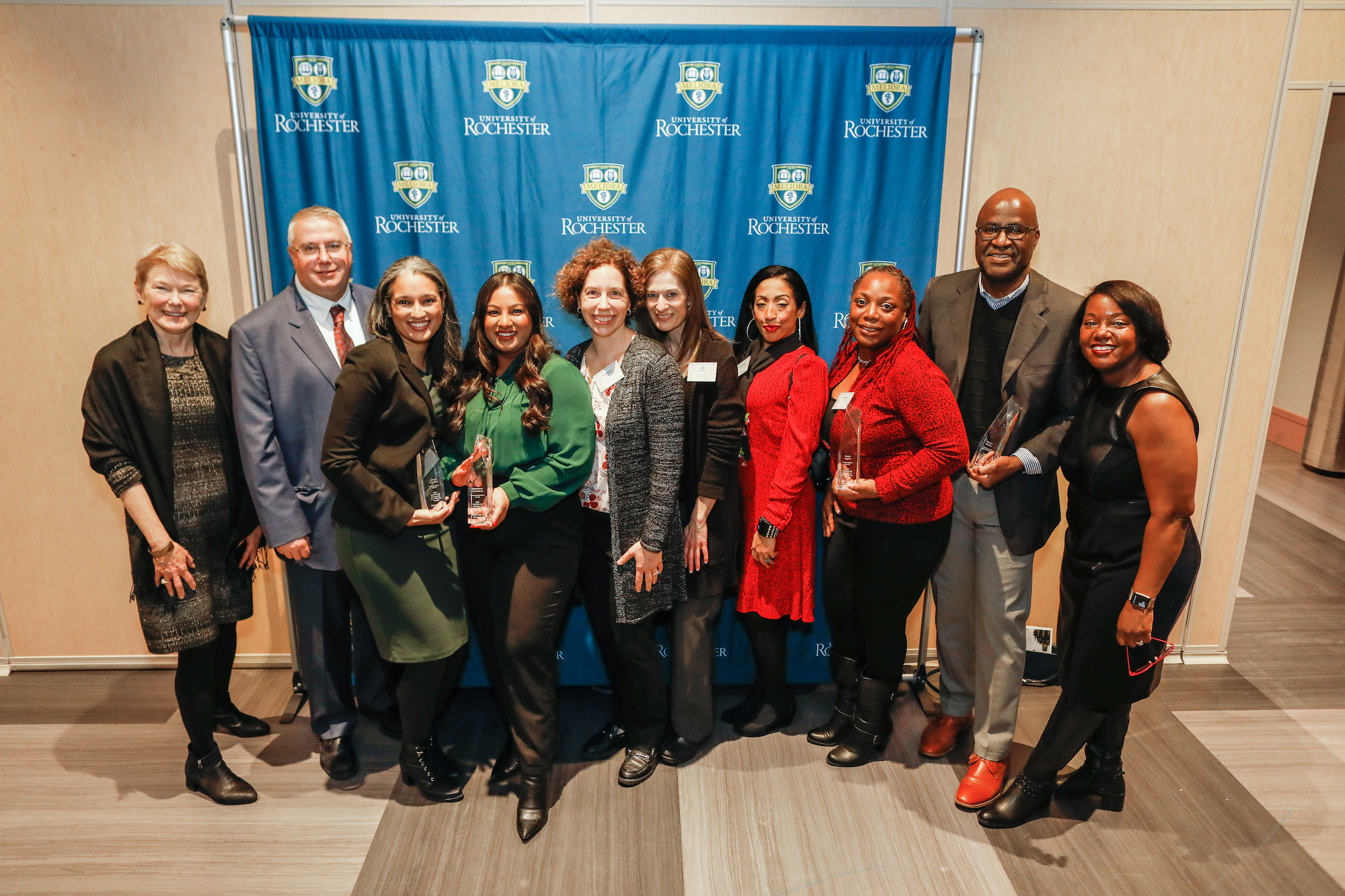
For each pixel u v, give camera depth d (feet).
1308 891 6.67
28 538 9.70
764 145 8.66
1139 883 6.76
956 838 7.27
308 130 8.36
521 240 8.83
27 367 9.21
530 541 7.04
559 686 9.93
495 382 7.01
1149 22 8.70
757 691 9.10
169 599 7.29
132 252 8.98
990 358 7.52
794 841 7.24
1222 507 10.07
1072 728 7.09
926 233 8.91
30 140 8.63
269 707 9.37
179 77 8.57
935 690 9.31
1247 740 8.78
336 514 6.88
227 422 7.63
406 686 7.43
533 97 8.45
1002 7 8.65
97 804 7.77
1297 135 9.05
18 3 8.31
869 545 7.54
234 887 6.75
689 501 7.82
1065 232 9.22
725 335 9.16
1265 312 9.50
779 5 8.69
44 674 10.09
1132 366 6.51
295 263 7.27
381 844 7.24
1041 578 10.18
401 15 8.62
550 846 7.18
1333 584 12.82
